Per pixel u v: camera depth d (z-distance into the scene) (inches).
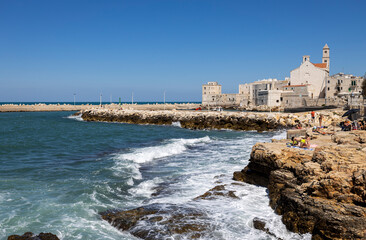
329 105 3186.5
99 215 507.2
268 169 631.2
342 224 391.9
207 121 2237.9
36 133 1866.4
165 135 1798.7
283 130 1913.1
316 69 3988.7
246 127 2057.1
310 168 500.7
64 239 423.5
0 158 987.3
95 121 3100.4
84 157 1035.3
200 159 978.7
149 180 716.7
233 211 515.2
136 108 5162.4
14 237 398.0
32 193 608.7
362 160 487.5
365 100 2183.8
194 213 499.5
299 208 445.7
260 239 430.3
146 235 429.1
